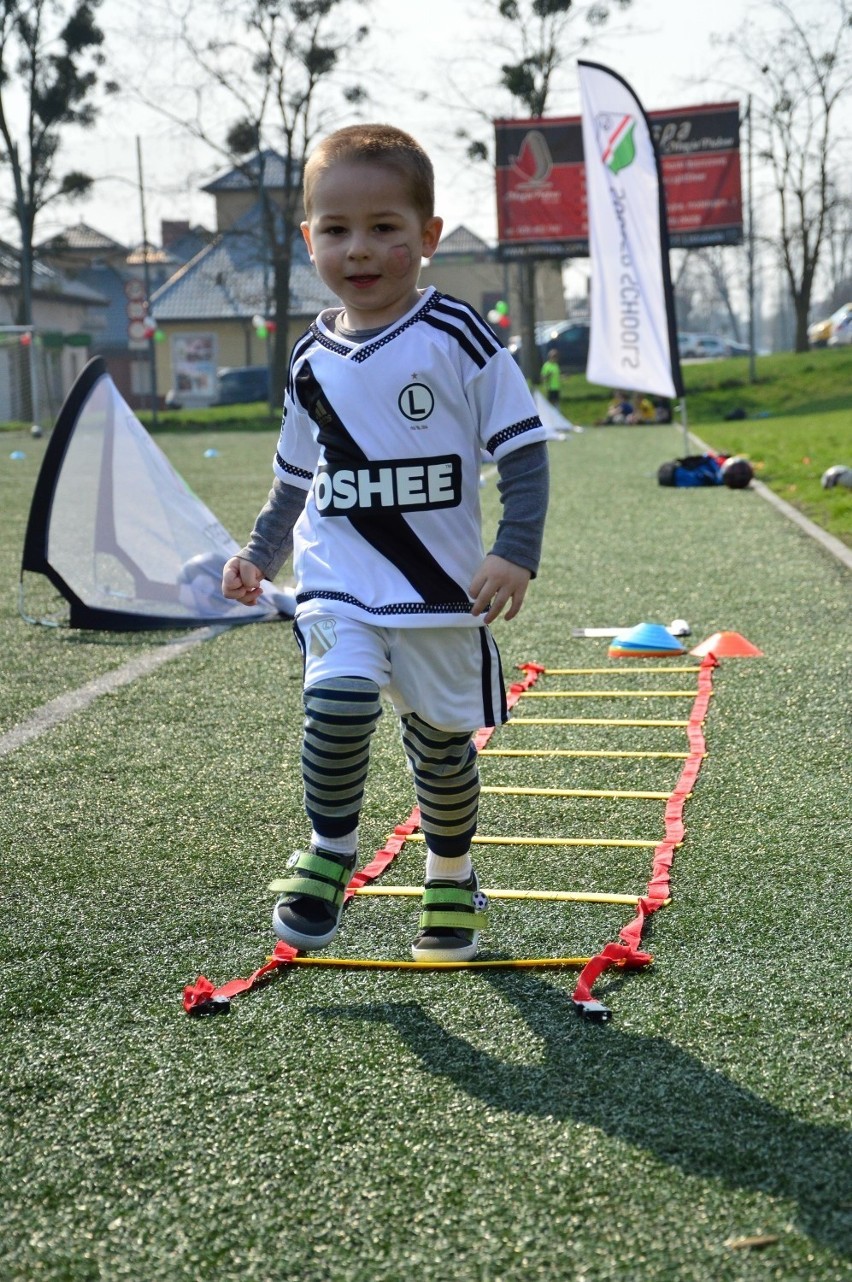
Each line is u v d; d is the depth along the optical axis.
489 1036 2.29
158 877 3.13
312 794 2.41
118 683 5.24
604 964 2.50
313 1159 1.92
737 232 29.84
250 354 49.41
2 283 41.75
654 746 4.22
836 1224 1.73
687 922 2.79
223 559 6.69
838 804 3.55
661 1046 2.23
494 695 2.55
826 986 2.45
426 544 2.45
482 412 2.48
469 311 2.50
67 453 6.46
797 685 4.97
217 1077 2.17
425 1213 1.78
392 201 2.41
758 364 35.94
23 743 4.37
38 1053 2.26
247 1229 1.76
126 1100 2.10
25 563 6.41
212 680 5.28
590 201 13.09
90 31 34.59
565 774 3.95
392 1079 2.14
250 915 2.89
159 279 62.06
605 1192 1.81
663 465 13.43
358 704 2.35
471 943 2.63
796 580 7.39
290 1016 2.39
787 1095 2.06
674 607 6.72
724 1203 1.78
